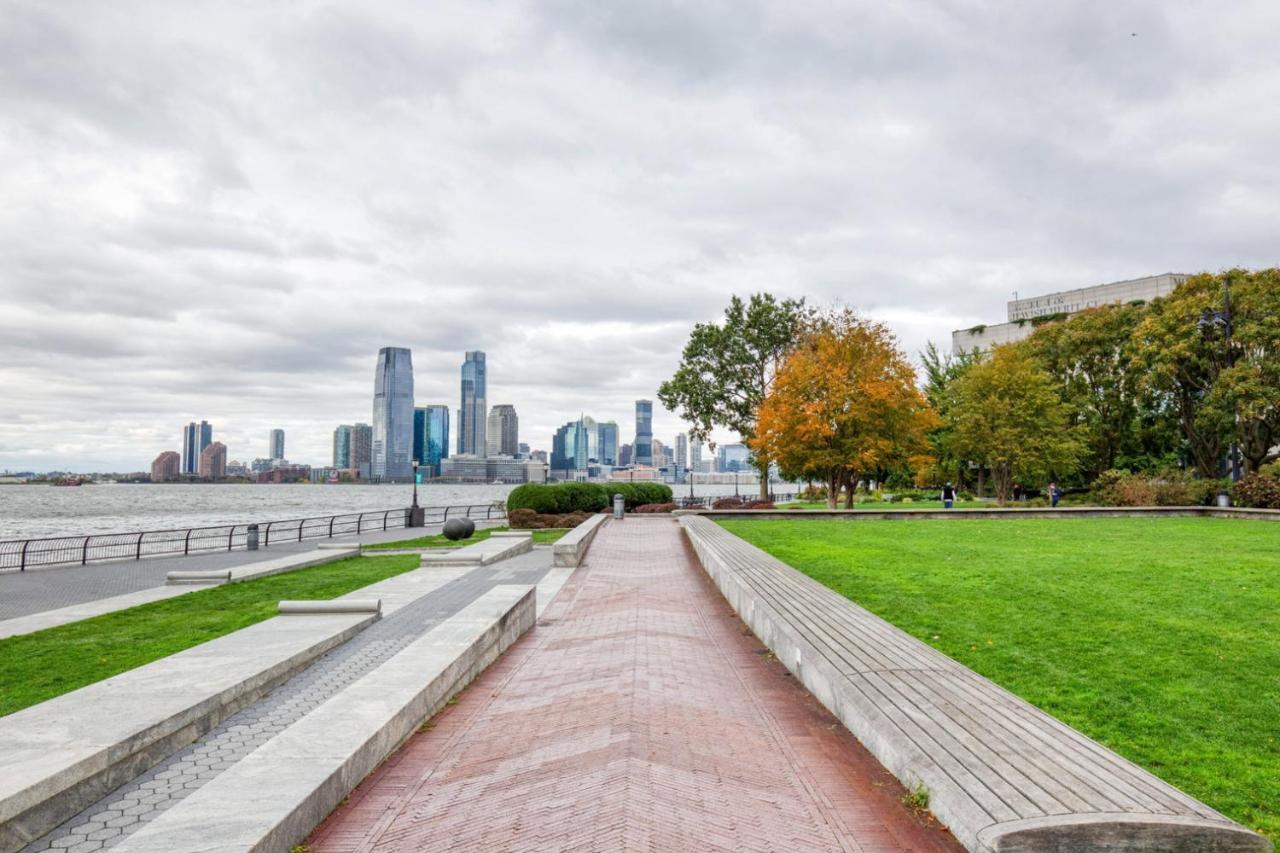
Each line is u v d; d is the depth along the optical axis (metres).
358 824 4.70
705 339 53.16
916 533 22.75
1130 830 3.55
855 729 5.91
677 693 7.14
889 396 35.69
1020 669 7.76
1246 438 39.44
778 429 37.19
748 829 4.31
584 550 20.41
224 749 6.25
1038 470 41.94
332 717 5.96
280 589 16.56
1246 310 38.44
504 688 7.95
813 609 9.32
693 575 16.25
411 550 25.80
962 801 4.05
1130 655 8.17
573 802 4.68
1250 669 7.64
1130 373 46.66
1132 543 18.97
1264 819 4.59
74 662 10.11
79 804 5.01
